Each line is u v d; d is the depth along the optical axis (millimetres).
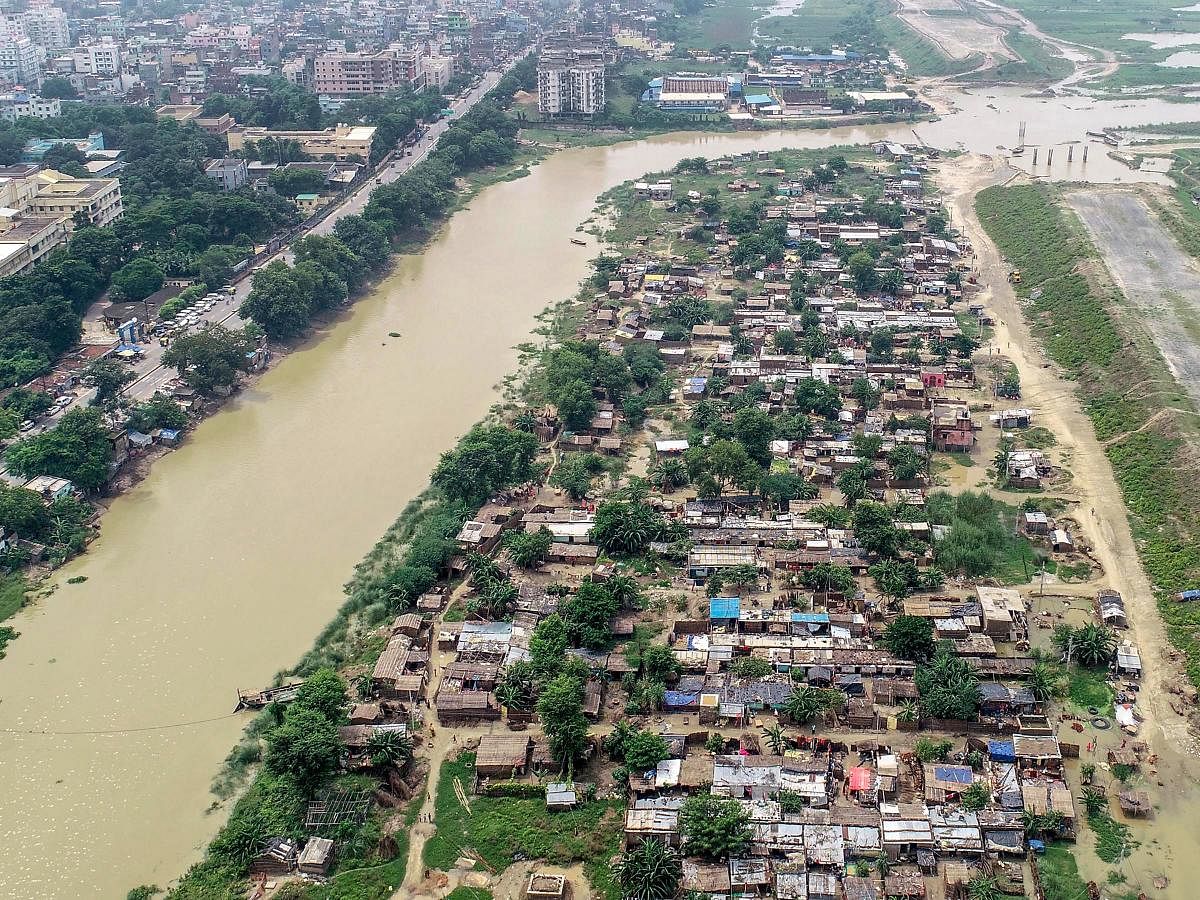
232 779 157875
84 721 169250
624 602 187250
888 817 143250
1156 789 149125
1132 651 173625
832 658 172375
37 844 148125
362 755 157625
